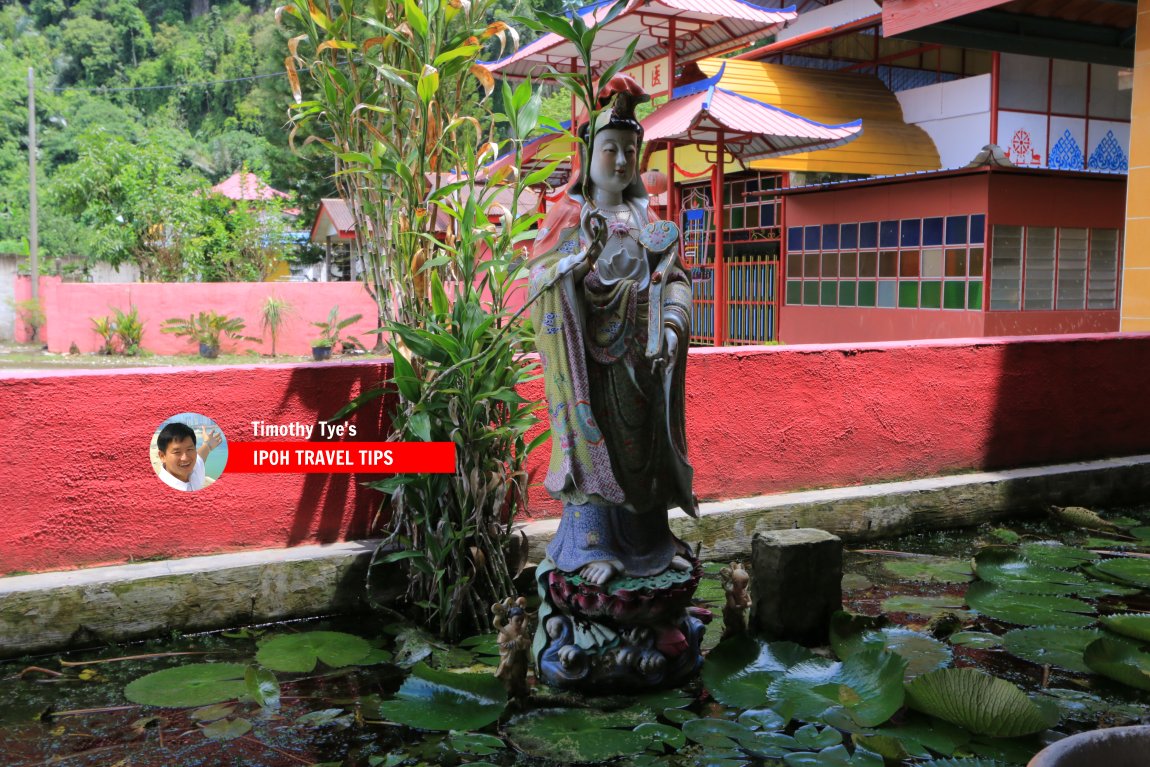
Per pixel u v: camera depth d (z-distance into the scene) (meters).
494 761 2.81
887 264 11.87
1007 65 13.40
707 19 13.07
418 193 4.03
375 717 3.10
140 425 3.91
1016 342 6.16
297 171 24.84
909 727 3.02
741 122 11.22
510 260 3.98
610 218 3.41
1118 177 10.98
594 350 3.34
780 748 2.85
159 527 3.97
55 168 48.72
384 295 4.20
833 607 3.84
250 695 3.21
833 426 5.53
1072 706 3.21
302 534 4.23
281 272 26.44
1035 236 10.81
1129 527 5.68
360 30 4.26
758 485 5.32
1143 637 3.67
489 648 3.67
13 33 62.81
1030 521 5.92
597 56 14.64
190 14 65.50
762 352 5.28
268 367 4.14
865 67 16.36
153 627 3.79
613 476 3.32
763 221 14.68
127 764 2.76
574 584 3.29
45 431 3.74
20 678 3.40
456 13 4.04
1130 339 6.63
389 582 4.19
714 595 4.37
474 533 3.87
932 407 5.88
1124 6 8.82
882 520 5.45
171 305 18.28
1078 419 6.45
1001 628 3.99
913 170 14.27
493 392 3.75
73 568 3.82
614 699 3.28
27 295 22.34
